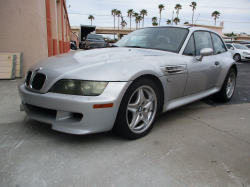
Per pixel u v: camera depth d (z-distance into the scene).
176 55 2.90
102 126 2.07
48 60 2.56
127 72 2.15
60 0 11.20
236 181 1.76
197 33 3.42
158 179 1.73
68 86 2.03
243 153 2.21
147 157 2.05
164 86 2.59
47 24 6.53
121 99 2.08
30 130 2.54
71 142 2.29
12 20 5.84
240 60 15.20
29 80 2.37
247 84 6.26
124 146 2.24
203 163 1.99
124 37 3.75
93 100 1.96
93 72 2.05
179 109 3.69
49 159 1.96
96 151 2.12
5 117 2.90
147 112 2.47
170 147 2.26
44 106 2.12
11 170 1.78
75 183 1.65
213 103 4.15
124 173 1.79
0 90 4.28
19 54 5.61
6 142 2.23
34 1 5.90
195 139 2.48
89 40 19.53
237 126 2.95
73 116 2.10
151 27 3.65
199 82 3.23
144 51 2.82
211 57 3.55
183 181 1.72
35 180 1.67
